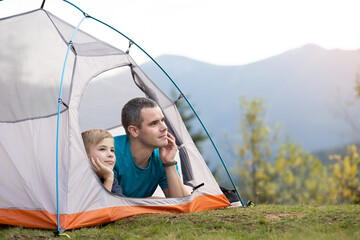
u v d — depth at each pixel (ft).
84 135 14.24
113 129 18.63
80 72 14.62
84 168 13.26
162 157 15.34
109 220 13.25
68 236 11.63
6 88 14.46
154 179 15.79
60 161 13.11
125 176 14.88
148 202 14.43
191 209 15.23
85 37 15.92
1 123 14.16
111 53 15.89
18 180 13.41
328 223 12.62
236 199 17.29
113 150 14.30
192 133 35.12
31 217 12.94
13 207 13.23
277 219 13.24
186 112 35.14
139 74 16.65
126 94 17.84
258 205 17.92
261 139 42.52
